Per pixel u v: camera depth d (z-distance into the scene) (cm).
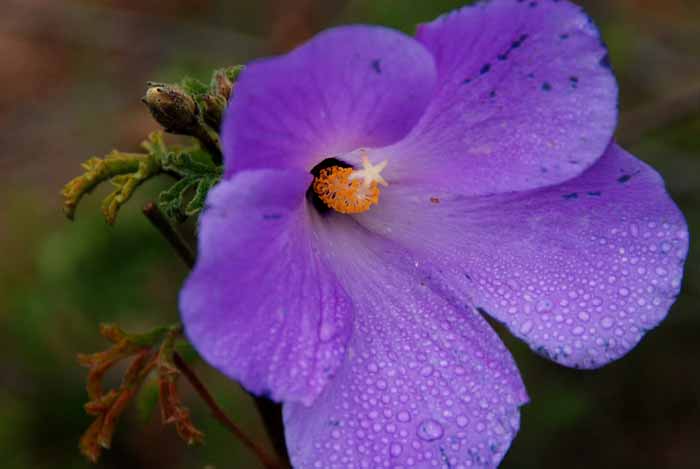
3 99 74
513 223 34
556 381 51
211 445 50
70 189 34
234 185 30
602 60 32
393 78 31
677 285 33
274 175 31
